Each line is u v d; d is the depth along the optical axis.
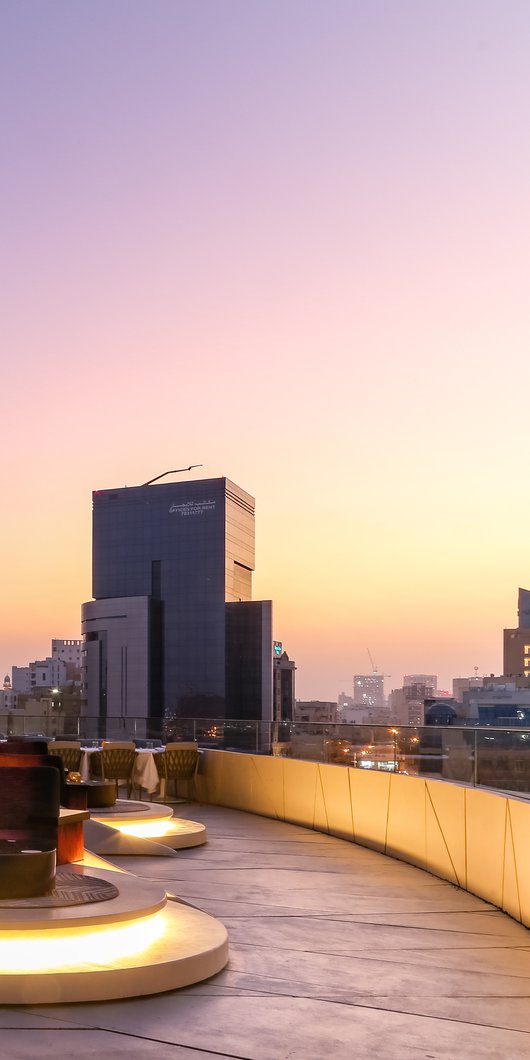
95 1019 5.07
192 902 8.52
